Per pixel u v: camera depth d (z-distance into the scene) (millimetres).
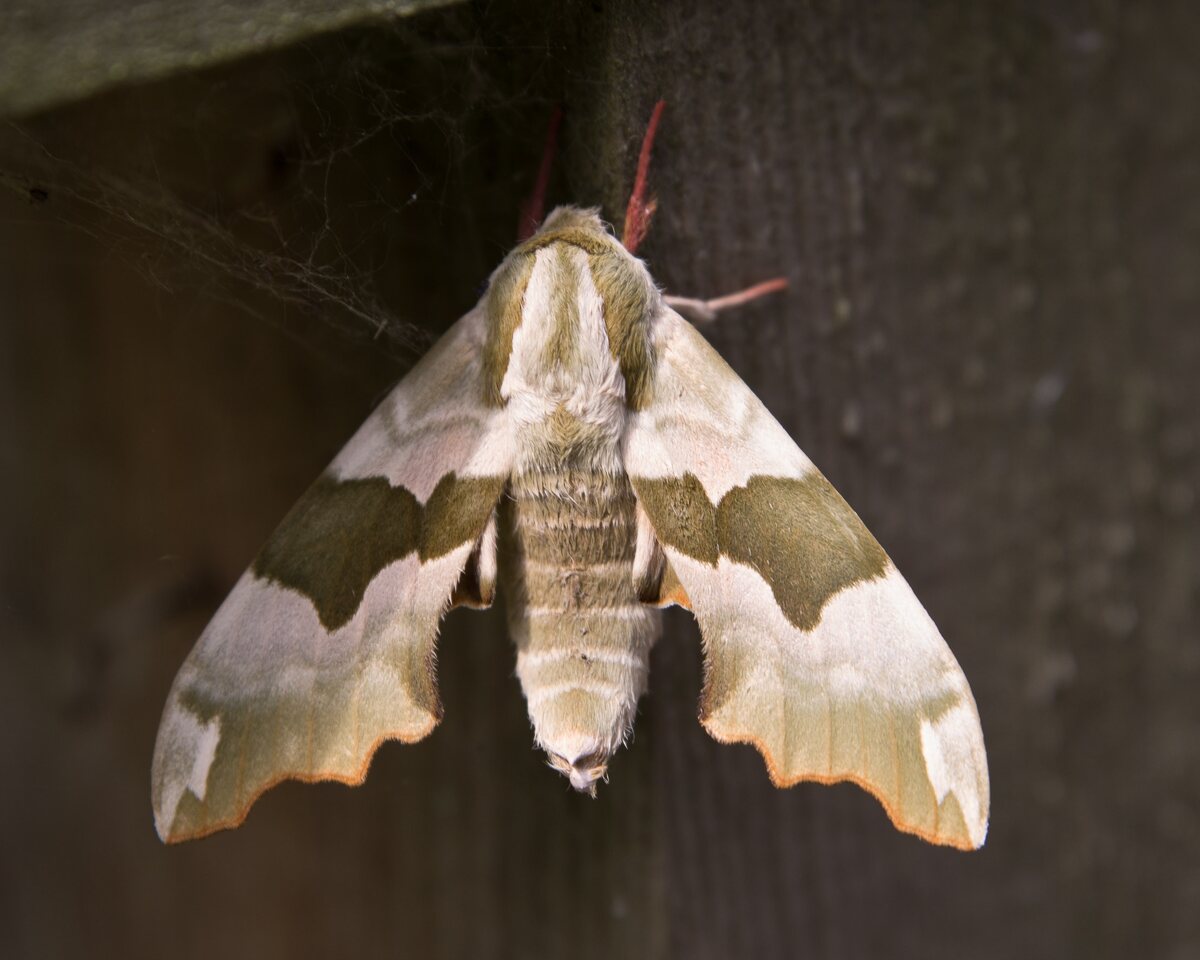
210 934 234
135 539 230
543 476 217
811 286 230
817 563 214
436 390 219
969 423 236
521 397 217
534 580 217
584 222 219
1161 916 244
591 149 219
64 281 226
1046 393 237
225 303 225
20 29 219
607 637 216
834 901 237
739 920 235
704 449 218
